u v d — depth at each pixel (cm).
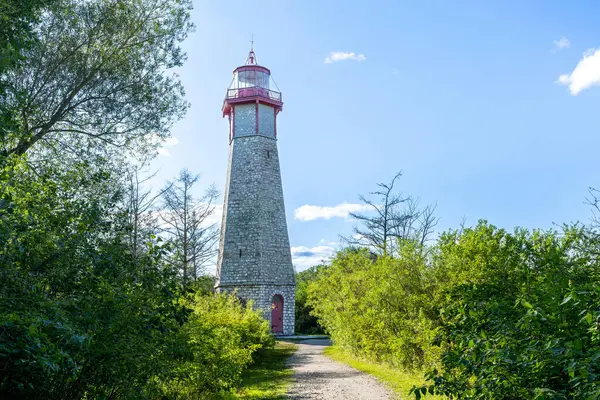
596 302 454
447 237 1307
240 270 3734
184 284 722
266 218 3838
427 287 1363
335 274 2641
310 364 2038
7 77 880
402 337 1454
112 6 1154
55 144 1000
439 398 1056
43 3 771
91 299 575
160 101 1252
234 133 4000
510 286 749
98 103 1168
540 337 477
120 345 578
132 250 692
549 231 905
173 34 1277
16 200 571
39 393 564
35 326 432
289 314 3856
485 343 494
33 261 558
